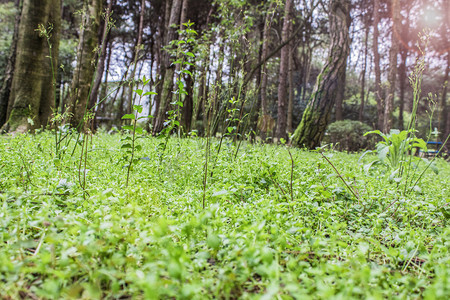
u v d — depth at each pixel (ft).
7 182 7.48
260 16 46.26
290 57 58.13
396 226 6.84
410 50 72.69
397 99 95.45
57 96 45.39
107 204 6.20
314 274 4.34
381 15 74.28
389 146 12.25
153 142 16.80
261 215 5.67
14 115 23.17
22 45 23.62
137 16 71.20
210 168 10.64
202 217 4.42
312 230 6.26
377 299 3.06
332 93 30.17
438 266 4.52
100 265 4.05
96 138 19.90
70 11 65.92
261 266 3.62
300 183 8.71
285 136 44.27
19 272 3.92
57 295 3.12
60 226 4.27
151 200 7.00
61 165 9.29
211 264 4.84
